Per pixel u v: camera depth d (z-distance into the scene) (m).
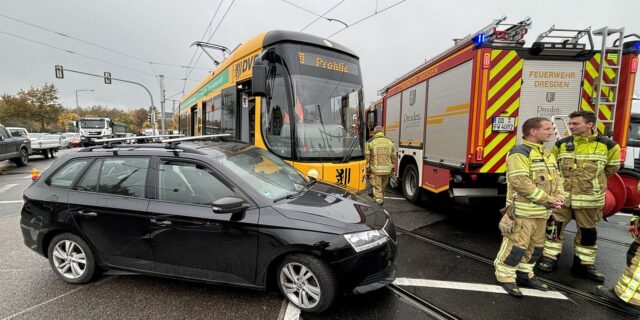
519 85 4.68
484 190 5.45
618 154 3.49
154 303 3.07
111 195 3.32
